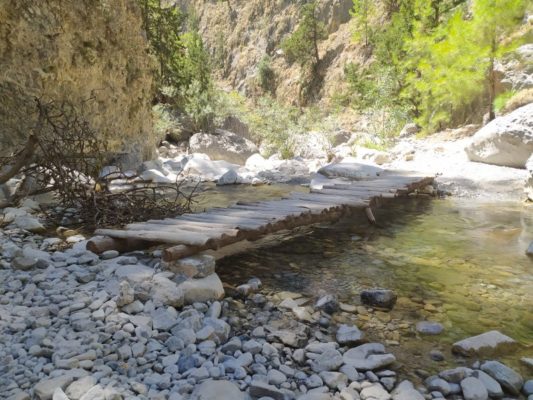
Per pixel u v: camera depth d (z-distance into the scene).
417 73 18.14
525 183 8.34
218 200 8.52
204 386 2.33
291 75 37.88
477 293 3.97
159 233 4.33
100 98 9.63
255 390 2.34
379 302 3.69
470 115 15.91
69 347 2.66
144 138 11.58
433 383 2.51
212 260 3.95
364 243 5.57
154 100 18.55
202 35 46.59
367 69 29.12
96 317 3.07
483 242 5.57
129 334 2.91
